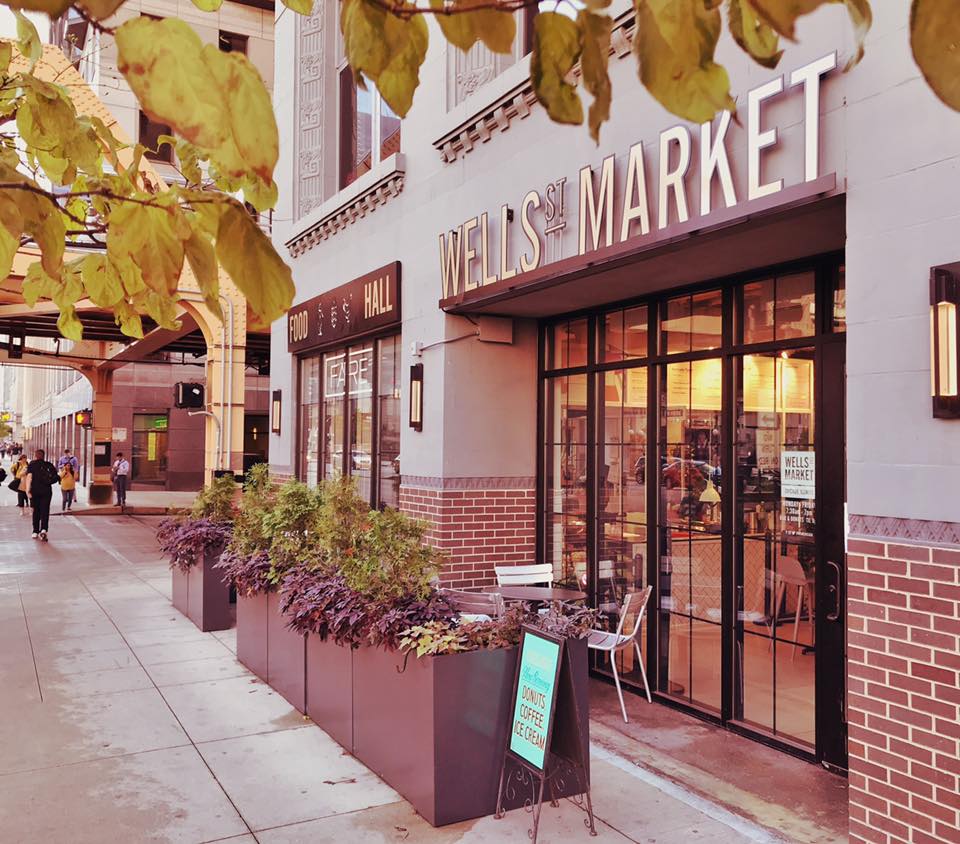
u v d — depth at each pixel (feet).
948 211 12.82
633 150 18.76
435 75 27.55
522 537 27.35
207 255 4.25
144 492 110.42
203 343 84.38
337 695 19.30
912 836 13.01
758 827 15.16
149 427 112.47
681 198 17.47
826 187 14.47
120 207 4.37
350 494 21.80
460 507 26.37
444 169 26.91
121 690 23.21
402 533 18.26
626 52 19.20
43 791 16.58
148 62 3.19
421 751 15.51
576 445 26.16
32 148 6.84
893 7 13.62
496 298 23.81
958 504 12.63
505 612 17.07
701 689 21.43
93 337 75.97
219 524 32.19
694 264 19.42
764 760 18.47
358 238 33.35
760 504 19.88
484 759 15.53
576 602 23.34
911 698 13.10
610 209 19.42
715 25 3.36
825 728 17.95
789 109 15.44
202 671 25.27
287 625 20.63
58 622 32.04
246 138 3.32
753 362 20.21
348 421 35.73
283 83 41.24
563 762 16.28
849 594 14.08
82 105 41.52
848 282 14.32
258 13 66.59
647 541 23.12
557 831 14.90
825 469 18.17
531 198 22.34
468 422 26.61
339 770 17.69
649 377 23.17
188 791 16.61
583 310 25.80
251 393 116.67
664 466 22.80
